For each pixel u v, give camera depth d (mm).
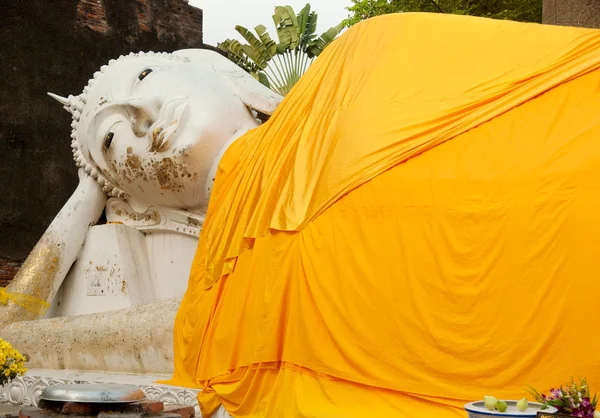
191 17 16688
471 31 6215
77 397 4836
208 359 6805
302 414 5574
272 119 7391
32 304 8805
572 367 4836
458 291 5250
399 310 5469
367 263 5668
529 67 5664
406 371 5395
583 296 4832
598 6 8125
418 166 5652
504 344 5059
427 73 6113
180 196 8641
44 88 13969
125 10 15328
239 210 6980
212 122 8250
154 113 8445
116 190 9258
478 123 5559
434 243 5402
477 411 3900
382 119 5988
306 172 6406
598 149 5000
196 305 7090
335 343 5699
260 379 6133
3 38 13461
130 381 7172
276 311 6070
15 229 13477
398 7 16641
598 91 5273
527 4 16016
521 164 5199
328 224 5922
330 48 7254
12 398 7805
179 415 4930
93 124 9008
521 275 5047
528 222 5066
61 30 14250
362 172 5832
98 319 7898
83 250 9242
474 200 5301
